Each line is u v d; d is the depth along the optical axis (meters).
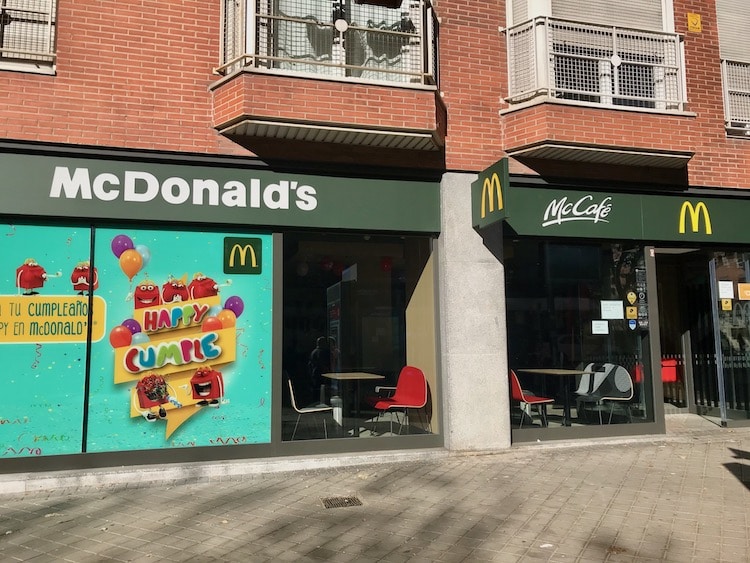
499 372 7.58
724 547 4.45
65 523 5.05
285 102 6.61
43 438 6.26
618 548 4.45
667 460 7.06
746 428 8.95
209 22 7.00
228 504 5.54
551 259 8.22
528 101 7.90
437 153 7.62
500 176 6.71
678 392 10.38
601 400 8.26
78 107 6.47
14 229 6.35
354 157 7.32
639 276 8.55
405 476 6.42
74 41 6.53
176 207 6.73
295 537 4.70
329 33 7.32
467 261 7.61
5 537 4.73
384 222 7.40
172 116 6.76
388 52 7.54
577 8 8.29
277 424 6.92
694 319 10.20
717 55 8.92
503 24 8.11
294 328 7.19
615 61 8.05
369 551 4.42
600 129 7.71
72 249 6.50
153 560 4.27
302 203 7.14
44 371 6.32
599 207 8.22
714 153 8.73
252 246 7.05
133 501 5.66
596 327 8.31
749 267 9.39
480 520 5.06
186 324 6.77
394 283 7.62
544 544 4.53
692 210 8.60
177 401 6.68
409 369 7.59
